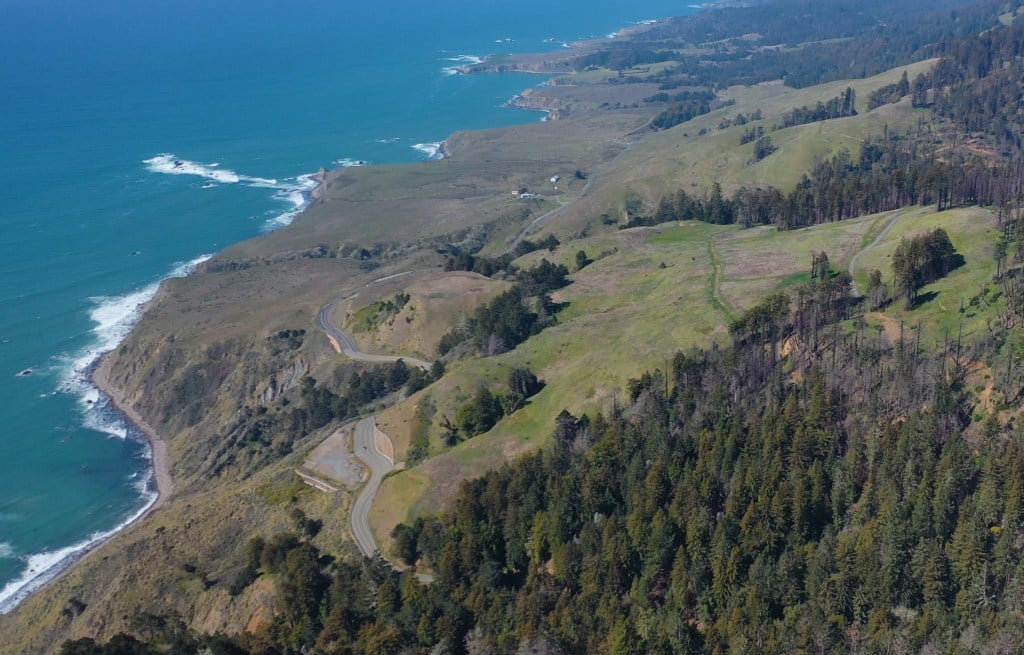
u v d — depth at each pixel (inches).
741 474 4397.1
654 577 4170.8
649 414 5032.0
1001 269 5315.0
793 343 5339.6
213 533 5516.7
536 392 6245.1
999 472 3870.6
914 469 4104.3
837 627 3683.6
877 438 4335.6
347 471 5846.5
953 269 5757.9
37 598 5447.8
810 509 4146.2
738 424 4717.0
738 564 3991.1
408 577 4589.1
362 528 5187.0
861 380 4808.1
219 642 4379.9
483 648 4124.0
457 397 6220.5
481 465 5457.7
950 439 4119.1
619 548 4239.7
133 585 5187.0
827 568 3846.0
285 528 5374.0
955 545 3703.3
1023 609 3417.8
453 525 4827.8
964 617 3545.8
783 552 4030.5
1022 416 4148.6
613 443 4854.8
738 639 3730.3
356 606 4549.7
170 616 4909.0
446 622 4239.7
